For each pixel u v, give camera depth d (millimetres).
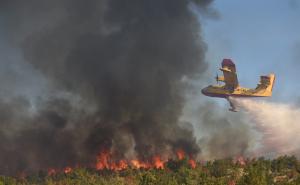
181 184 150625
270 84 179125
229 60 172250
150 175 158000
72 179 187375
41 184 188375
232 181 147375
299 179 137250
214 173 163375
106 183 175750
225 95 178000
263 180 134625
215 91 179125
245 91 178125
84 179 183750
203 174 159000
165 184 146625
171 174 167750
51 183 182500
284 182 137250
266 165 165125
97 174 191875
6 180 184625
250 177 134750
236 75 174250
